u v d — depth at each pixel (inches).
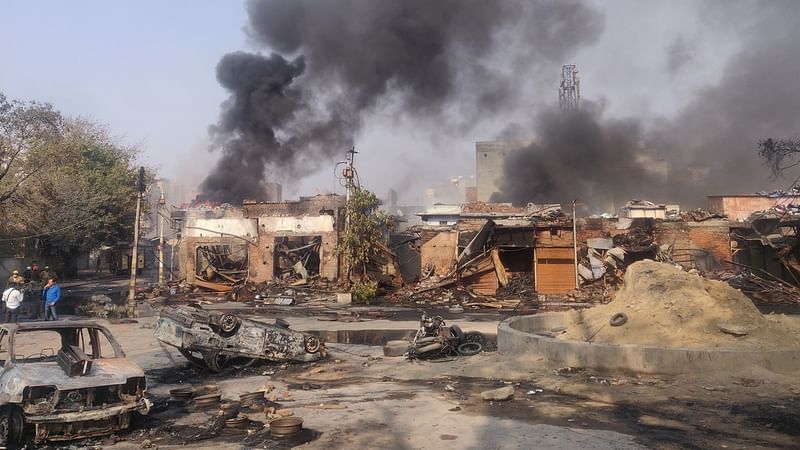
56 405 252.7
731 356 345.7
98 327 315.3
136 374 277.0
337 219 1422.2
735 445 229.5
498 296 1242.0
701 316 407.2
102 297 1050.1
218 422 278.7
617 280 1235.2
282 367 463.2
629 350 373.1
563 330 507.2
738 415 270.5
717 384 325.7
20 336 505.4
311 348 485.4
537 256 1298.0
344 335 684.7
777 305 1033.5
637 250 1252.5
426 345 483.5
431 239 1401.3
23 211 1428.4
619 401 310.5
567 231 1305.4
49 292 711.1
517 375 393.4
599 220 1315.2
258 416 304.0
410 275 1550.2
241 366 461.4
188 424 289.4
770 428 249.0
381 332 713.6
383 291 1336.1
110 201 1823.3
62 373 265.4
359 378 415.5
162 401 344.2
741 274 1192.8
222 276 1514.5
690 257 1293.1
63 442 256.8
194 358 461.7
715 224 1300.4
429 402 327.9
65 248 1662.2
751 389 311.0
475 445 241.8
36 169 1429.6
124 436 265.9
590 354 389.7
